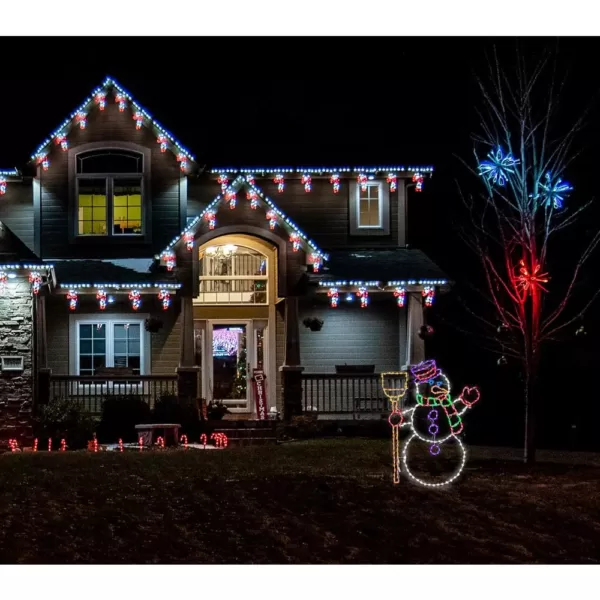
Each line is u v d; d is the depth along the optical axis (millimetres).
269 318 26438
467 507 13797
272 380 26234
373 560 11172
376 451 19969
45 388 23438
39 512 13016
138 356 25406
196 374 24219
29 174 25328
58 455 19312
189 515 13000
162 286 23859
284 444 22016
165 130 25453
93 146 25500
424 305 24641
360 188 26562
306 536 12047
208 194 25891
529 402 18844
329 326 26188
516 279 20453
